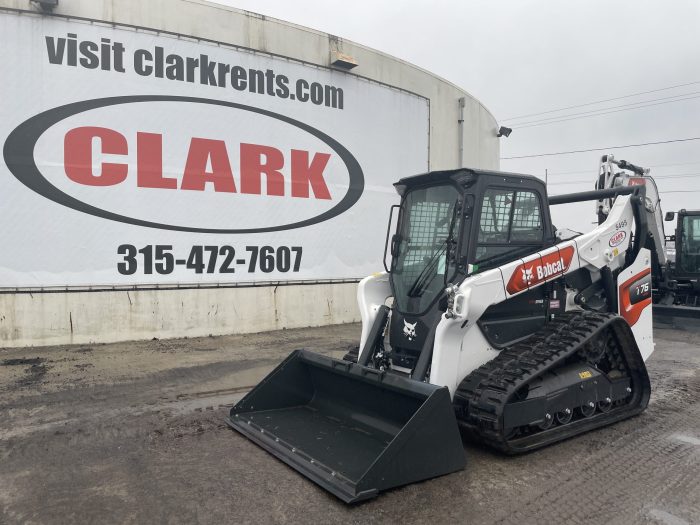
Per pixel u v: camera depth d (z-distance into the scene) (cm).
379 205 1239
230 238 1025
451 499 371
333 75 1152
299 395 540
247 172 1042
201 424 529
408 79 1293
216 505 363
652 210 1084
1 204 857
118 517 348
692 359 859
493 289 460
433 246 511
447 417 405
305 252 1118
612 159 805
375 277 558
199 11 990
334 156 1158
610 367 563
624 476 410
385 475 375
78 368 755
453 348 453
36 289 877
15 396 623
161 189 959
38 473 416
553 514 351
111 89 923
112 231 923
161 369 755
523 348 488
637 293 627
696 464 434
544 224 535
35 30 876
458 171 484
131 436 497
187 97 982
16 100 866
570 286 565
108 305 923
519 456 446
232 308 1029
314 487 390
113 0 921
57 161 888
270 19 1066
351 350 571
